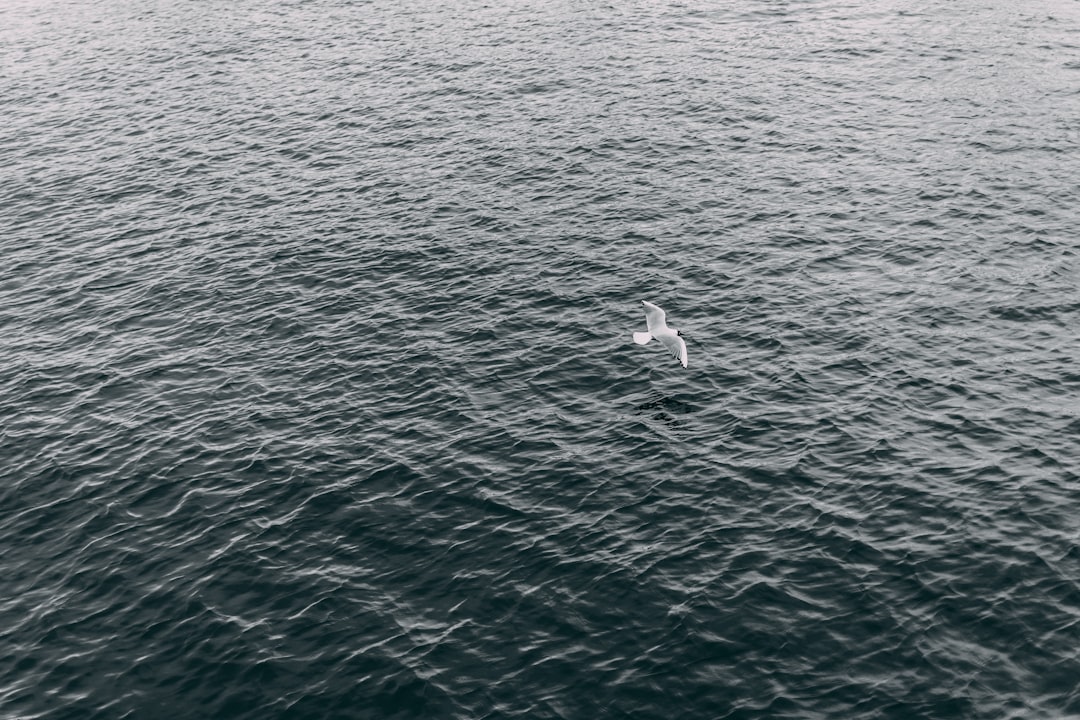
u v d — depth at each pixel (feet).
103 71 287.69
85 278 182.91
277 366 154.51
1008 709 96.02
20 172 227.40
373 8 327.06
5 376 155.33
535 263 179.32
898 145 217.15
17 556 120.37
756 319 160.66
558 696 99.50
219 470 132.67
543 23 303.68
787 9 304.71
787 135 224.33
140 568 117.60
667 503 123.54
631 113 239.09
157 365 156.35
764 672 101.09
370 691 100.83
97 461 135.64
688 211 194.80
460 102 250.98
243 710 99.66
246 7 335.88
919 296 164.66
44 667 105.40
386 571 115.55
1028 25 281.33
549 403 143.33
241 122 247.09
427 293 171.73
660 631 106.11
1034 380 143.23
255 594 113.19
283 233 194.08
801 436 134.10
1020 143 215.31
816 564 113.60
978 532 116.47
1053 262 172.45
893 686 99.04
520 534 119.75
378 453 134.21
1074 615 105.19
